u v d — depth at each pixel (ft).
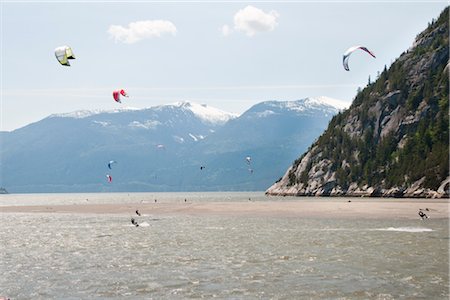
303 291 87.30
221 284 93.45
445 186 481.87
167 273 104.73
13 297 86.69
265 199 574.56
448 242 147.54
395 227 194.70
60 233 193.36
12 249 146.10
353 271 103.96
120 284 94.94
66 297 86.07
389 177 567.59
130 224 233.35
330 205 358.02
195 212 319.68
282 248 139.23
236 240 159.84
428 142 560.61
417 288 88.63
